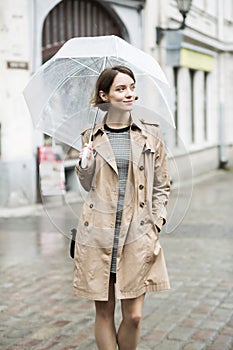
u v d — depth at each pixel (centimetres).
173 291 656
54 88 428
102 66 424
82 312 585
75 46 416
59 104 427
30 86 429
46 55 1363
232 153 2495
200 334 521
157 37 1686
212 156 2327
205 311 585
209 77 2320
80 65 427
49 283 693
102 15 1527
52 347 492
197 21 2108
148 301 617
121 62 418
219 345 495
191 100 2145
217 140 2392
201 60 2156
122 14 1561
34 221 1118
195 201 1465
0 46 1252
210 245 913
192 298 629
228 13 2461
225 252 863
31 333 526
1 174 1249
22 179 1271
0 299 629
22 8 1272
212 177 2120
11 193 1255
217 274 734
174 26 1836
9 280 707
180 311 585
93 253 372
